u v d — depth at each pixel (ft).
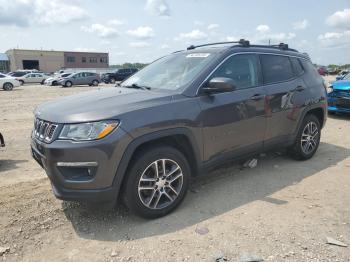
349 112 32.19
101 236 11.27
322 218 12.30
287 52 17.95
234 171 17.19
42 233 11.44
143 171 11.73
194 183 15.64
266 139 16.08
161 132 11.92
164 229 11.64
